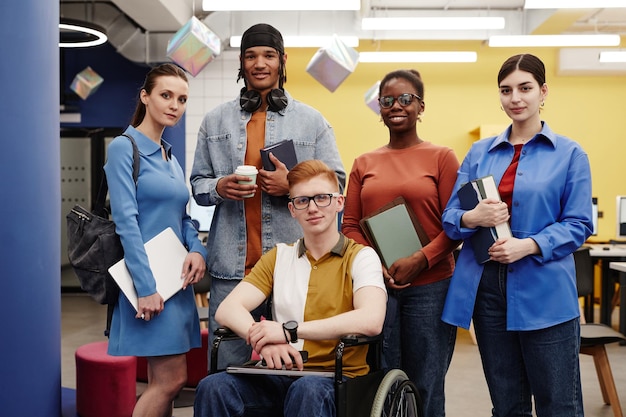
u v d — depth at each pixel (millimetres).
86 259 2232
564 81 8461
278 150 2262
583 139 8461
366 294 1947
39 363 2479
